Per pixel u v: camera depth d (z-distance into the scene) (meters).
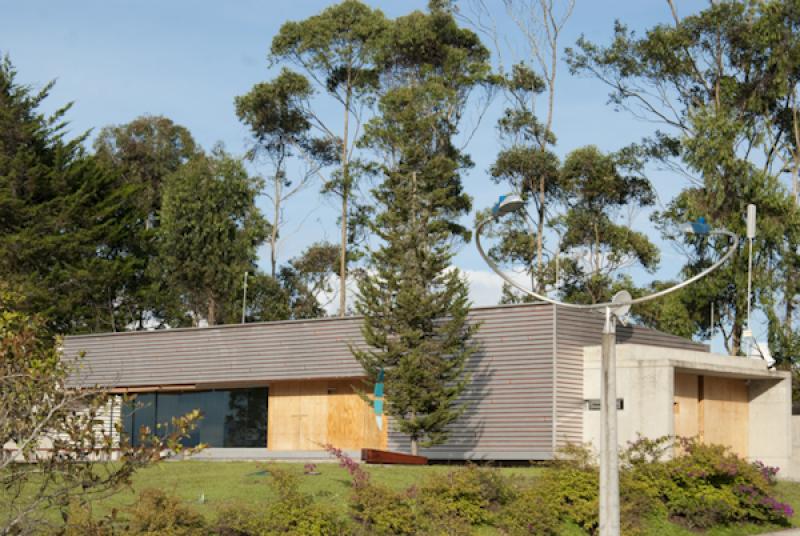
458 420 29.25
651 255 47.53
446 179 47.03
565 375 28.27
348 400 32.09
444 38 52.25
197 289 54.78
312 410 32.75
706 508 21.56
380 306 28.17
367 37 53.16
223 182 55.19
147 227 60.56
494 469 21.39
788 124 41.62
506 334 28.95
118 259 49.34
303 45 53.25
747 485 22.42
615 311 13.94
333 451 20.08
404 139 47.47
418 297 27.47
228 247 54.50
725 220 38.94
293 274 58.59
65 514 12.73
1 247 44.97
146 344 35.62
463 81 50.81
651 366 26.83
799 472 29.28
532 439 28.05
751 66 41.12
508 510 19.73
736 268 38.12
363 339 31.09
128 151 61.72
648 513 21.53
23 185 47.06
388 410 27.86
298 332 32.47
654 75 43.03
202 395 35.00
